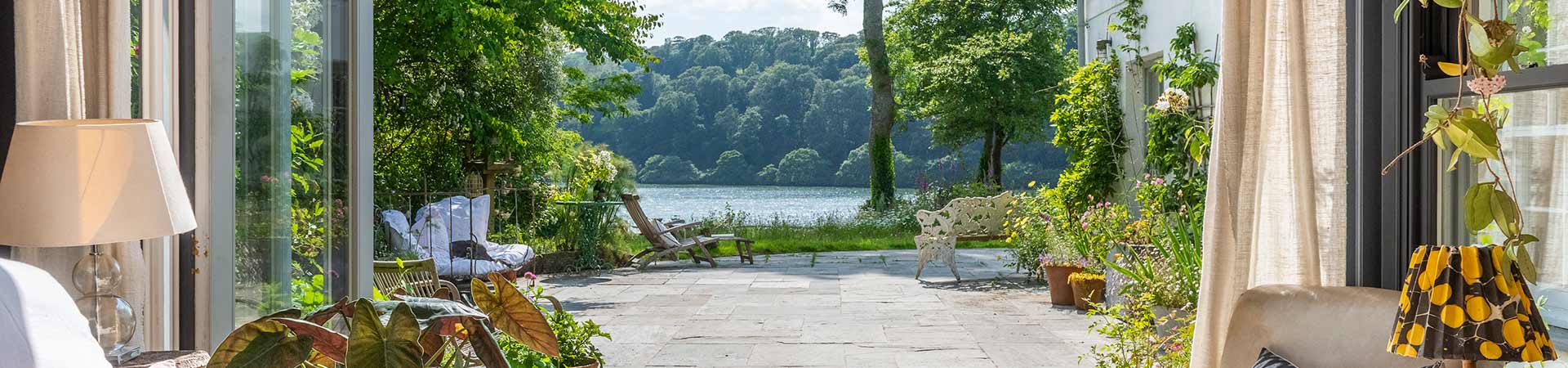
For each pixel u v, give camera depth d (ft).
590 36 33.50
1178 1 23.61
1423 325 4.88
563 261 28.71
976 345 16.16
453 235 24.03
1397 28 7.59
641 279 26.86
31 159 6.70
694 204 72.18
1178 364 9.80
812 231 40.11
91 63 8.09
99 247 8.05
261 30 10.11
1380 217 7.86
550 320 10.54
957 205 25.61
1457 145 5.99
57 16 7.54
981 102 55.57
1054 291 20.68
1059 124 28.09
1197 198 20.65
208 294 9.49
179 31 9.39
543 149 33.40
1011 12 58.39
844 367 14.53
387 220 22.63
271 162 10.21
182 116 9.43
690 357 15.47
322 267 10.54
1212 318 7.53
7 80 7.81
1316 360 6.29
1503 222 5.85
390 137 30.86
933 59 58.80
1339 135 7.80
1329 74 7.80
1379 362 5.99
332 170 10.59
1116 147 26.30
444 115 30.76
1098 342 16.20
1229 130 7.47
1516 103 7.14
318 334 4.83
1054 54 58.23
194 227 7.43
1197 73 21.72
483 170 30.96
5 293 4.79
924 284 25.07
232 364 4.61
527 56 32.81
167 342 9.31
